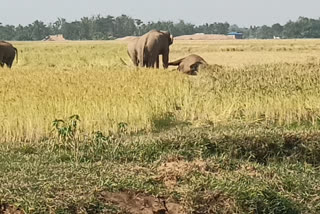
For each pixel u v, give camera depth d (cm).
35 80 2078
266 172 1066
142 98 1723
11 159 1173
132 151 1216
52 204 856
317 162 1266
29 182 944
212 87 2073
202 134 1302
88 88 1838
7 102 1577
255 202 905
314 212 924
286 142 1294
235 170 1079
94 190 902
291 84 2016
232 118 1698
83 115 1518
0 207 864
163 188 934
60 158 1184
